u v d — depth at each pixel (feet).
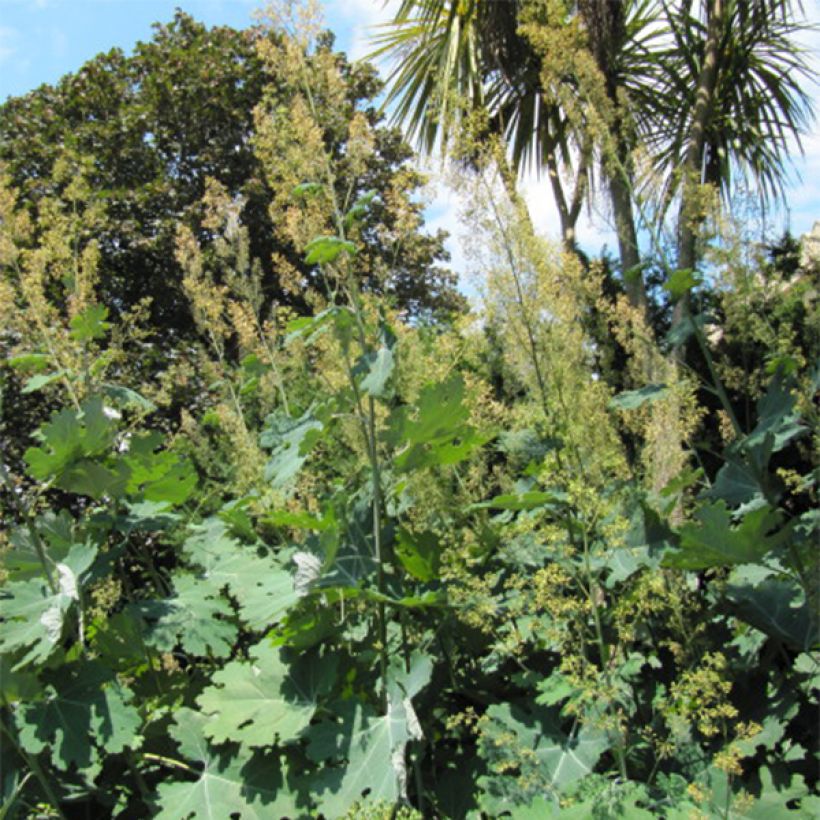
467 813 9.00
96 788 9.14
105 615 10.11
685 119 24.72
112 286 34.45
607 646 9.62
